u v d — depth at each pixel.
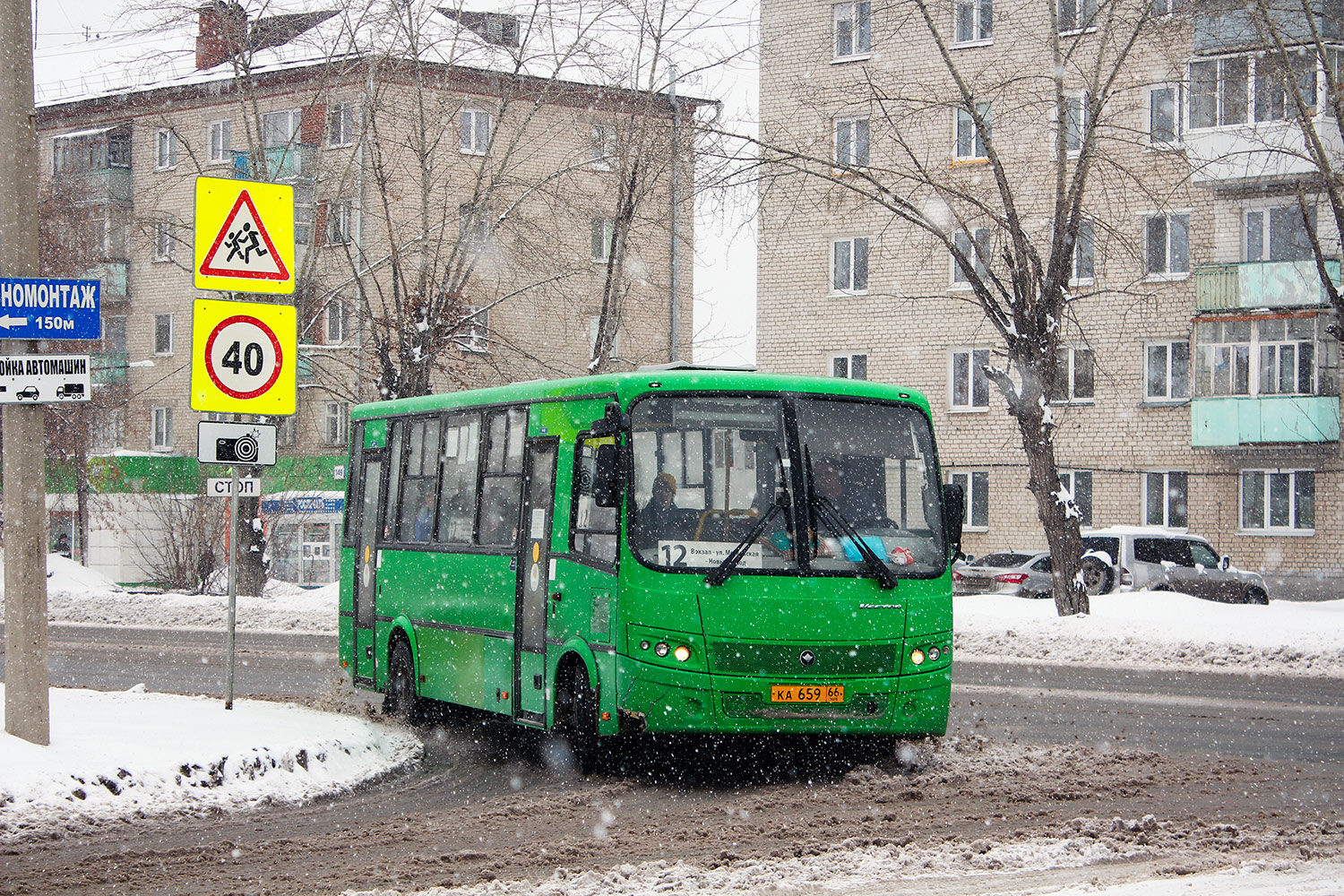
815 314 47.97
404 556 16.59
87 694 15.73
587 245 38.34
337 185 32.59
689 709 11.80
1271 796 10.95
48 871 8.66
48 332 11.66
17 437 11.53
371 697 18.53
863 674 12.12
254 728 12.87
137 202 49.53
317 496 51.59
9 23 11.80
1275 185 39.84
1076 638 25.00
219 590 42.97
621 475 12.15
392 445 17.30
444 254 36.75
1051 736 14.59
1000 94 28.31
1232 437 41.38
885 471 12.71
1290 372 41.09
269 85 41.44
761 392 12.55
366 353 33.81
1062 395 44.66
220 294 14.09
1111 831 9.32
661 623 11.84
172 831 9.91
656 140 30.62
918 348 46.38
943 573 12.64
